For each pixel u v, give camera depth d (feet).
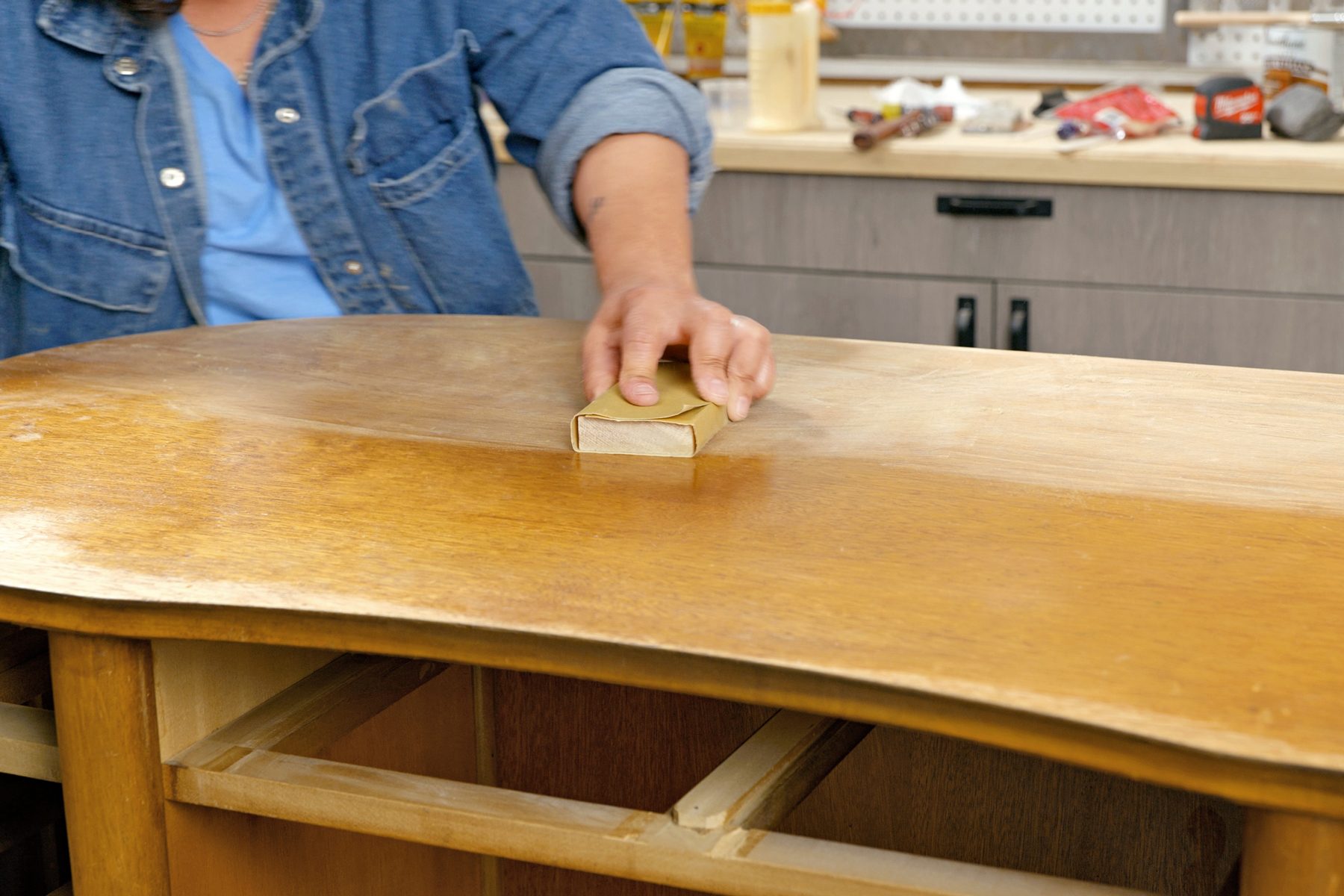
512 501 2.52
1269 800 1.65
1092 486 2.54
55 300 4.19
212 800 2.40
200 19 4.11
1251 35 8.43
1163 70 8.64
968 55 9.18
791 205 7.36
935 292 7.23
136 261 4.18
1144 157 6.58
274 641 2.12
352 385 3.31
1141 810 3.16
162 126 4.11
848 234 7.30
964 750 3.30
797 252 7.43
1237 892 2.19
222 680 2.55
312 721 2.60
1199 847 3.12
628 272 3.72
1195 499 2.46
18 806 3.31
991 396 3.14
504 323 3.92
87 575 2.23
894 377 3.32
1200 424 2.90
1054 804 3.24
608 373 3.15
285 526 2.42
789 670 1.86
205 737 2.52
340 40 4.19
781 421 2.99
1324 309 6.58
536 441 2.88
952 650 1.89
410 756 3.33
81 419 3.05
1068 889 1.97
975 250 7.09
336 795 2.31
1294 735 1.67
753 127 7.57
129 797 2.40
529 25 4.26
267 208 4.27
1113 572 2.14
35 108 3.99
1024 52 9.04
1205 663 1.84
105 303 4.21
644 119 4.16
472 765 3.65
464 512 2.47
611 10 4.33
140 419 3.04
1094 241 6.86
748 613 2.02
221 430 2.97
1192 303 6.79
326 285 4.40
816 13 7.56
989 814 3.32
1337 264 6.49
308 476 2.67
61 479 2.66
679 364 3.24
